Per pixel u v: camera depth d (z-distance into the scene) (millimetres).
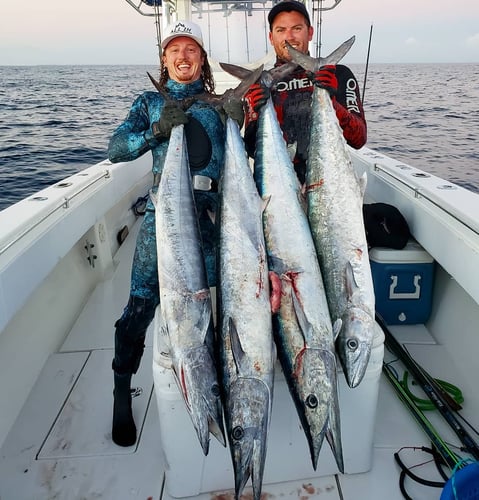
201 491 1810
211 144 1980
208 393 1552
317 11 3824
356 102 2297
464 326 2479
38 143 15773
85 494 1861
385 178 3248
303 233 1811
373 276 2766
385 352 2635
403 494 1793
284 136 2307
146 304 1911
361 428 1788
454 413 2174
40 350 2592
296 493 1811
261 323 1627
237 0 3869
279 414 1735
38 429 2191
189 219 1778
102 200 3250
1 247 2057
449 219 2375
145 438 2115
